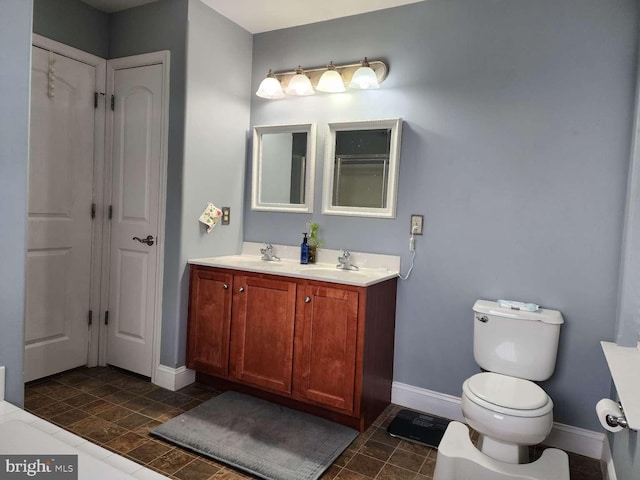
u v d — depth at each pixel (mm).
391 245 2691
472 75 2451
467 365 2504
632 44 2096
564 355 2256
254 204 3125
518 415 1770
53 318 2795
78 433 2195
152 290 2828
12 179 1277
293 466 1985
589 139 2188
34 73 2570
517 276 2363
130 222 2908
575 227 2227
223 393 2725
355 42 2785
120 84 2916
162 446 2119
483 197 2436
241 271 2598
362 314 2256
